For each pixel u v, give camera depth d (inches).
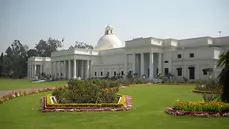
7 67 6520.7
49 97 1143.6
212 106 743.7
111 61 3865.7
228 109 738.2
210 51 2529.5
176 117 729.0
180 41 2979.8
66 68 4350.4
